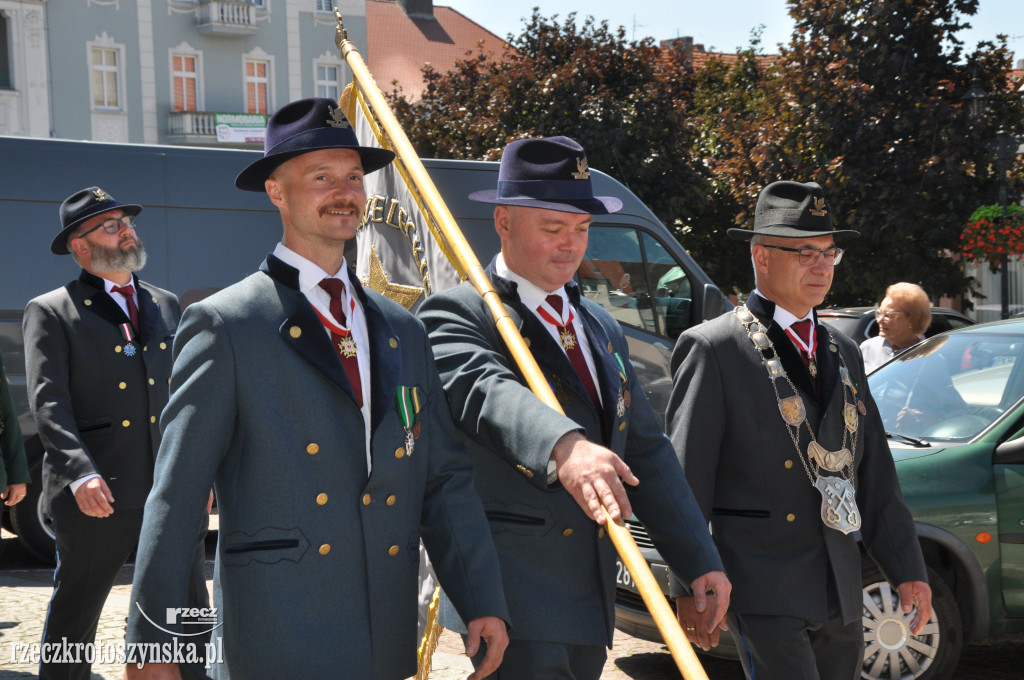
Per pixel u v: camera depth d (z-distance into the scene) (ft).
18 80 85.61
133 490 13.21
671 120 59.11
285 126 7.48
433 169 24.34
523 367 8.21
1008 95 48.16
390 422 7.38
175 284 23.00
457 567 7.59
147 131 92.99
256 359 7.04
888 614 14.35
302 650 6.93
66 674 12.84
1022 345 16.42
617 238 25.88
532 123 61.46
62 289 13.69
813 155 49.80
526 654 8.44
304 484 7.05
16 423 14.48
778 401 9.90
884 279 48.42
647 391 25.77
